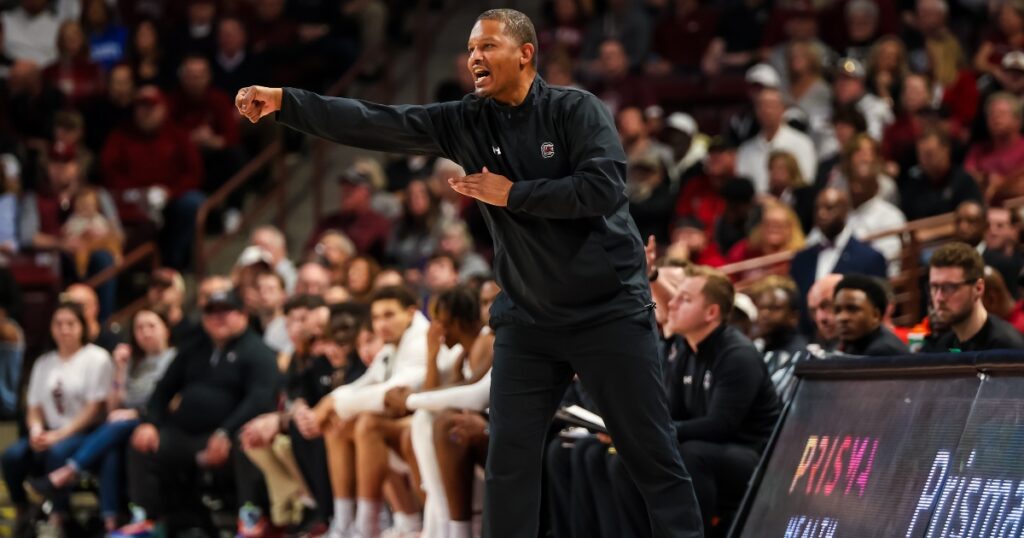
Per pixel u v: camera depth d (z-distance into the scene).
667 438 6.86
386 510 11.41
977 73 17.09
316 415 10.98
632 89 19.73
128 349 13.99
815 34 19.28
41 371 13.62
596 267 6.62
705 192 16.33
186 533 12.59
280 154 19.86
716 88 19.47
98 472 12.98
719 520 8.77
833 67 18.06
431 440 9.80
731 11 20.39
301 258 17.67
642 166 16.25
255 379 12.67
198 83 20.17
